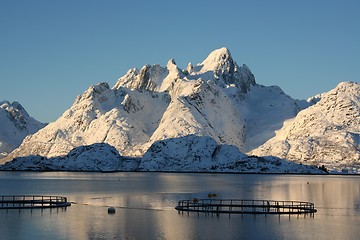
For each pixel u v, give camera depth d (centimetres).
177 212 17588
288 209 18662
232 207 18875
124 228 14512
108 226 14775
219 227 14738
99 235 13600
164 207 19250
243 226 14875
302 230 14450
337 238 13550
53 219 15762
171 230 14262
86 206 19338
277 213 17262
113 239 13188
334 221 15950
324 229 14638
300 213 17462
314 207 19438
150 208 18888
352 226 15125
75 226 14712
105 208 18762
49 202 19388
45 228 14362
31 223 15038
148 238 13338
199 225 15012
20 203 19562
